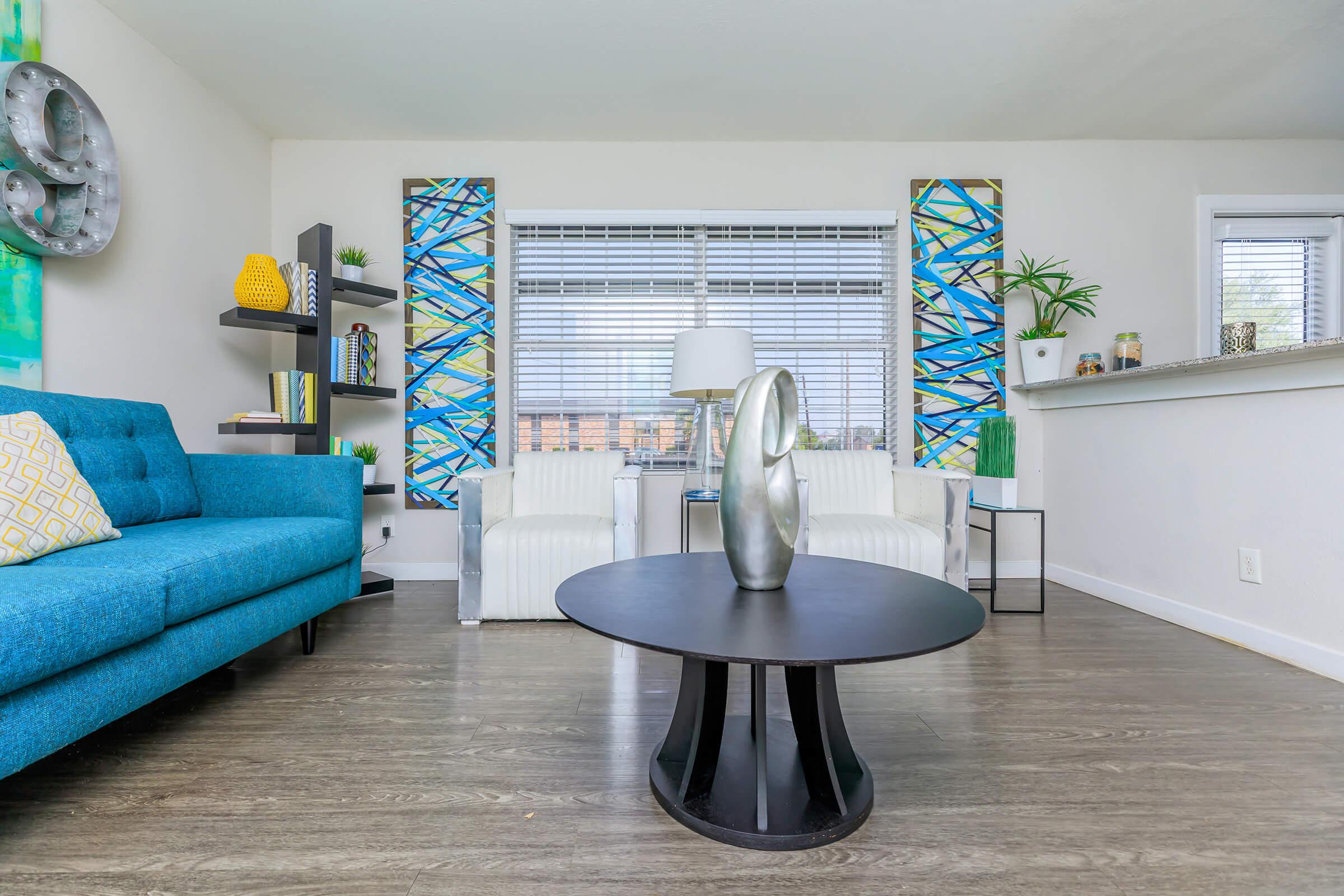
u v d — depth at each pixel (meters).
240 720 1.52
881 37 2.38
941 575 2.37
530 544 2.40
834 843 1.03
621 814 1.12
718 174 3.21
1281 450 1.96
